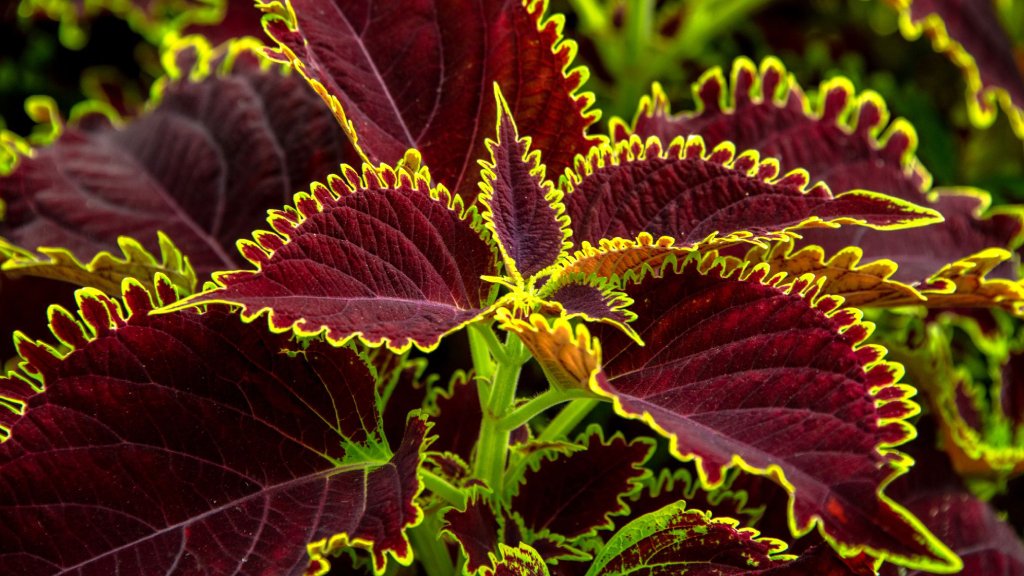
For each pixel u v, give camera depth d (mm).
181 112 758
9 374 602
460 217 614
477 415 681
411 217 603
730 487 677
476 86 663
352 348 621
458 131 662
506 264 605
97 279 672
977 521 717
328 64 649
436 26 662
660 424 564
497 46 662
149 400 599
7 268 666
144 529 588
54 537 581
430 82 662
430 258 605
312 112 735
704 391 588
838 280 645
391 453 624
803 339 587
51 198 734
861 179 734
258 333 610
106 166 749
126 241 665
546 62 661
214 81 756
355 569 655
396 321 581
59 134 758
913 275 703
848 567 608
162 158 749
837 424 568
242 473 603
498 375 622
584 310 594
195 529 591
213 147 744
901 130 741
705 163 635
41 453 587
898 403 575
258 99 746
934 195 742
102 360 598
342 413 619
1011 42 922
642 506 668
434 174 661
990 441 771
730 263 613
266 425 610
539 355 589
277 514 597
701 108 730
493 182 617
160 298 607
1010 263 735
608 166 637
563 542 645
